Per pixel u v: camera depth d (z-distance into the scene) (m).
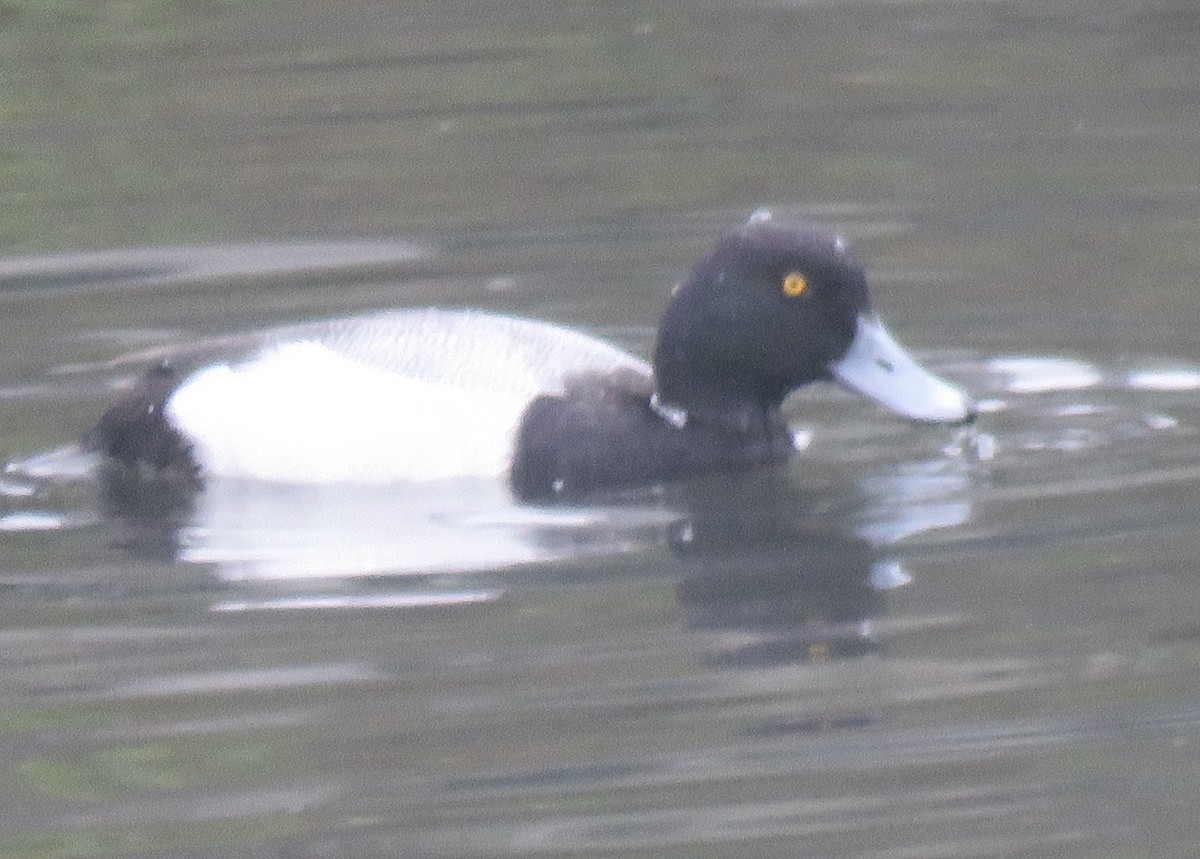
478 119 17.67
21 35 19.95
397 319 12.13
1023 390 12.53
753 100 17.94
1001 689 8.79
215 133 17.45
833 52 19.17
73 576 10.25
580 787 8.11
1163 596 9.59
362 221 15.64
